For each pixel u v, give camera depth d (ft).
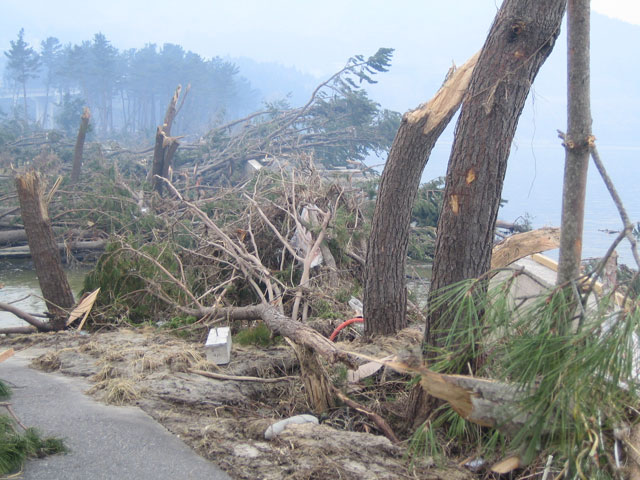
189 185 57.47
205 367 16.34
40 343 20.40
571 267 8.37
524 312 8.07
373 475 10.16
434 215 40.75
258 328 19.51
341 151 81.35
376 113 81.41
